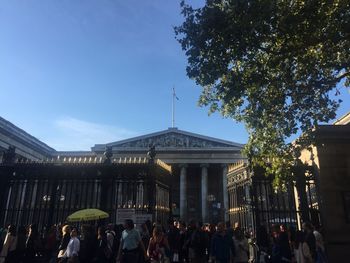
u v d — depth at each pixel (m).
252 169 17.22
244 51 13.13
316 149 16.66
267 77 14.30
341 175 16.25
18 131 47.72
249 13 12.43
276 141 16.80
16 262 14.65
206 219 72.69
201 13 13.17
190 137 79.69
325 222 15.76
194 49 13.07
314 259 12.78
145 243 13.73
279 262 12.61
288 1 13.52
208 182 82.00
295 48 13.45
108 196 18.44
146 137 78.81
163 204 19.09
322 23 12.96
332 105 14.99
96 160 18.55
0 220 17.14
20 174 17.80
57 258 15.04
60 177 17.64
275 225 13.63
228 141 79.00
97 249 13.59
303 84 14.84
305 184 16.64
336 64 13.51
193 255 14.88
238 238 13.83
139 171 17.38
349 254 15.31
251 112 16.66
